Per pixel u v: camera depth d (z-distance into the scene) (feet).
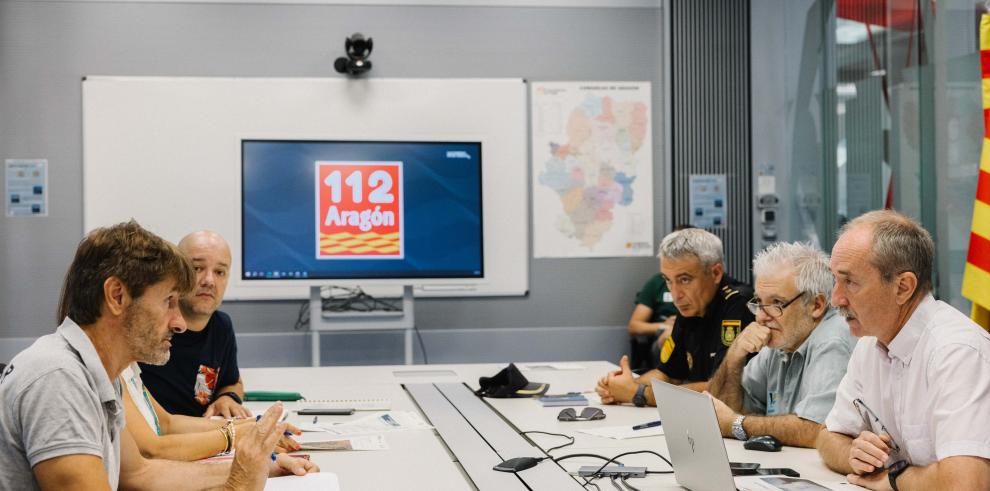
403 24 17.54
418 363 17.63
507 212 17.66
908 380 5.94
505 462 6.61
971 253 10.87
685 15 18.04
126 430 6.24
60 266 16.92
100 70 16.94
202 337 9.64
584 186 17.95
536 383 10.62
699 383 9.49
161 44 17.06
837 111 16.10
